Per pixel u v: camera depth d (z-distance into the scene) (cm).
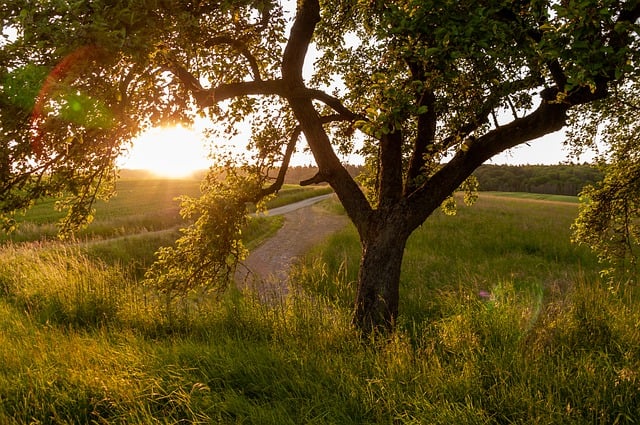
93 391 363
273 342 503
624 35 341
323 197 5388
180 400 336
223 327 582
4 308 670
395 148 600
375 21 614
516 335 477
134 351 452
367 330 544
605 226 716
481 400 356
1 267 946
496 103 455
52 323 615
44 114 301
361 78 646
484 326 494
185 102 463
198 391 366
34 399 352
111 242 1476
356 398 362
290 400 363
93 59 318
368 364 432
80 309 659
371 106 409
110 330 571
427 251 1467
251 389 388
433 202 553
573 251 1420
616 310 534
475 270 1152
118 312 649
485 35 347
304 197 5288
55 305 675
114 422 319
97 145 403
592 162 722
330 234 2095
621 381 367
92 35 278
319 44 706
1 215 381
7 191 370
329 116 632
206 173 708
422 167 572
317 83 745
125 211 3378
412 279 1076
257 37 554
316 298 656
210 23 501
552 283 941
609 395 354
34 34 272
